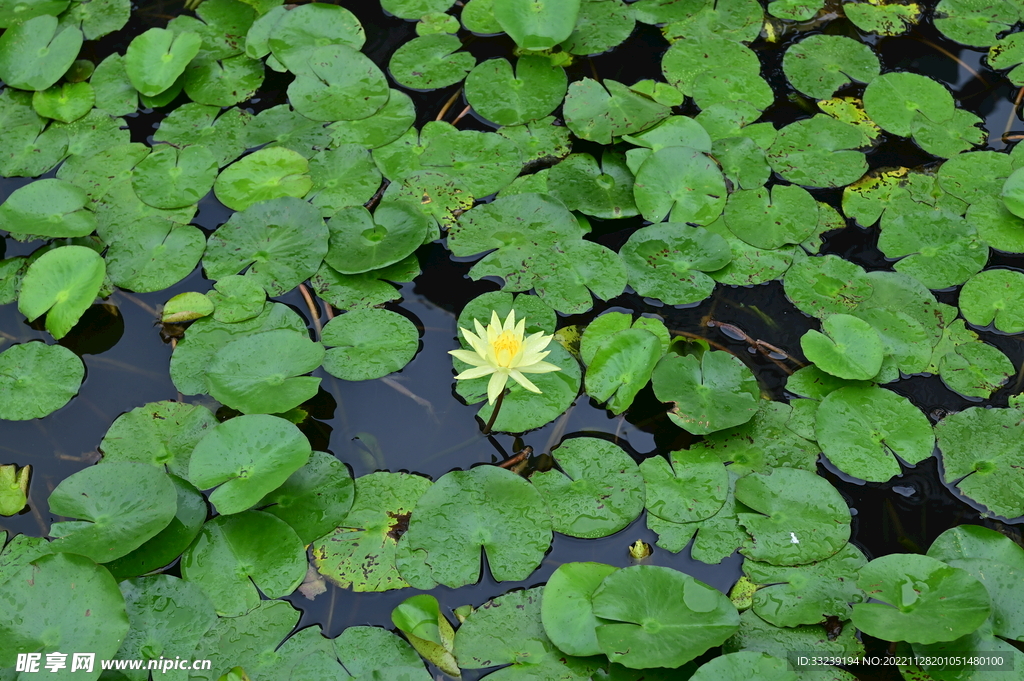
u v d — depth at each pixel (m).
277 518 2.42
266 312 2.96
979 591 2.12
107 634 2.09
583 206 3.25
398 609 2.22
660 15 4.06
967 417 2.66
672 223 3.17
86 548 2.27
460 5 4.13
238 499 2.33
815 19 4.05
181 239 3.19
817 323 2.95
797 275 3.07
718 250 3.10
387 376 2.84
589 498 2.49
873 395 2.71
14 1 4.12
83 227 3.16
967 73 3.78
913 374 2.78
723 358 2.77
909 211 3.25
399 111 3.63
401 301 3.03
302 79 3.70
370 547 2.39
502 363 2.44
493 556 2.35
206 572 2.31
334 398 2.79
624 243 3.18
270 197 3.30
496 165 3.42
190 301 2.96
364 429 2.71
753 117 3.62
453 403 2.77
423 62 3.86
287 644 2.19
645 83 3.73
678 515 2.45
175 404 2.73
